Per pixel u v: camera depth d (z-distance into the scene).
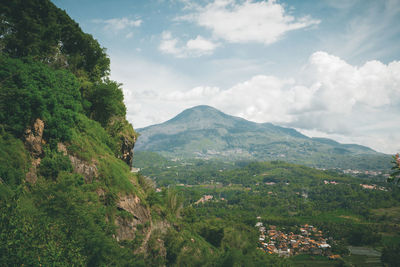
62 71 24.53
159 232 27.53
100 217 17.83
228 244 61.72
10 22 26.17
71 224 13.78
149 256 22.86
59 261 9.99
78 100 25.81
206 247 46.06
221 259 35.19
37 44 27.55
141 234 22.86
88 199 18.28
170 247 27.05
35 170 16.67
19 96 16.66
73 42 35.75
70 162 19.55
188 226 53.44
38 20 29.16
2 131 15.74
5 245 8.42
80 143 22.41
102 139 30.05
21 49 26.53
